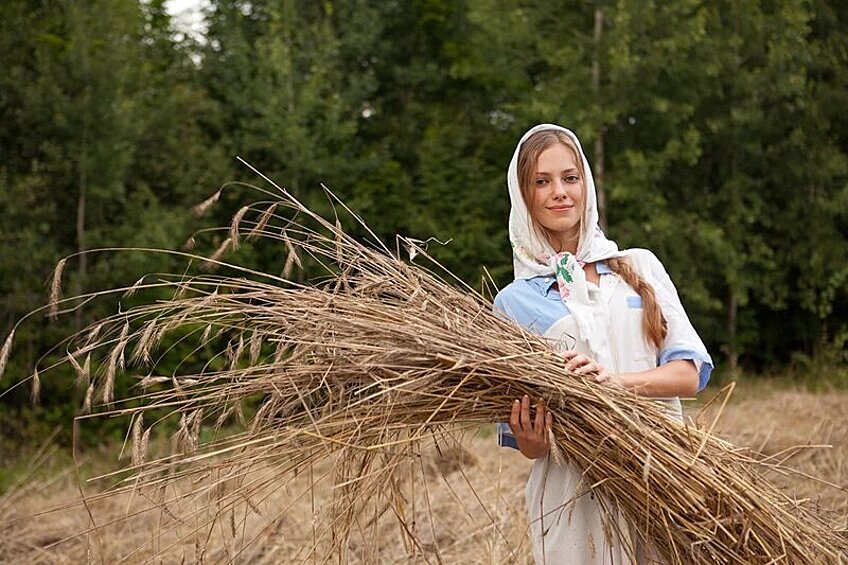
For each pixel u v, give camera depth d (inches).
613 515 109.4
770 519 105.6
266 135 488.1
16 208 404.5
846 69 504.4
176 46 525.3
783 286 505.4
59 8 458.9
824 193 501.7
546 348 109.3
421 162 514.3
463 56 555.5
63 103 410.3
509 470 252.1
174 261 430.9
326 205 486.9
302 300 109.9
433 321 108.7
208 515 114.4
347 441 106.4
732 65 480.1
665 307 114.3
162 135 454.3
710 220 495.5
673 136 478.3
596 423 104.6
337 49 524.1
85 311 408.8
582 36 467.2
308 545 181.8
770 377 503.5
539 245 118.0
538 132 118.1
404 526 118.1
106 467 343.3
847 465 245.4
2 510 252.5
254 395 110.0
